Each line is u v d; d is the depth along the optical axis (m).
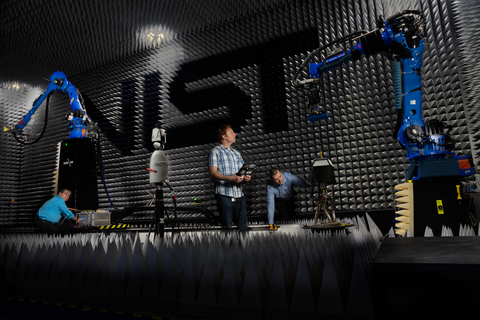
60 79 4.16
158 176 2.73
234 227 2.81
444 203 1.90
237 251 1.10
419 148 2.09
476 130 3.20
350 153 3.84
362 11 3.90
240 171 2.55
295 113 4.22
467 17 3.34
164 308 1.01
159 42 5.41
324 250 1.13
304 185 3.88
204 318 0.94
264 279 1.00
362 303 0.75
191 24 5.05
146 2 4.89
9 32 6.04
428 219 1.93
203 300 0.95
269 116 4.43
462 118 3.26
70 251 1.35
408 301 0.62
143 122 5.46
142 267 1.12
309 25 4.27
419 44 2.14
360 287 0.77
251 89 4.57
